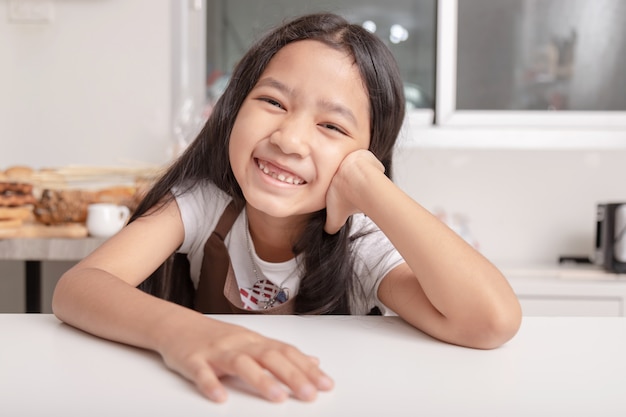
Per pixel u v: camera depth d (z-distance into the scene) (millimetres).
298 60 820
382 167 838
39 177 1971
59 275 2645
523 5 2562
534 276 2289
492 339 580
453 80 2559
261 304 1024
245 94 941
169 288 1071
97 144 2602
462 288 657
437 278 673
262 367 466
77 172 2010
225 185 986
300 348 534
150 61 2590
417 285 760
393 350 543
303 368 457
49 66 2584
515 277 2281
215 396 412
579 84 2574
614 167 2654
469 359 515
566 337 590
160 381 452
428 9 2557
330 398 416
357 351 532
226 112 963
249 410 399
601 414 388
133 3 2578
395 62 925
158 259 905
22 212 1838
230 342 490
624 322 654
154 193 1002
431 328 630
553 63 2568
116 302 589
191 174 1007
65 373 459
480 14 2562
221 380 466
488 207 2664
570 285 2180
